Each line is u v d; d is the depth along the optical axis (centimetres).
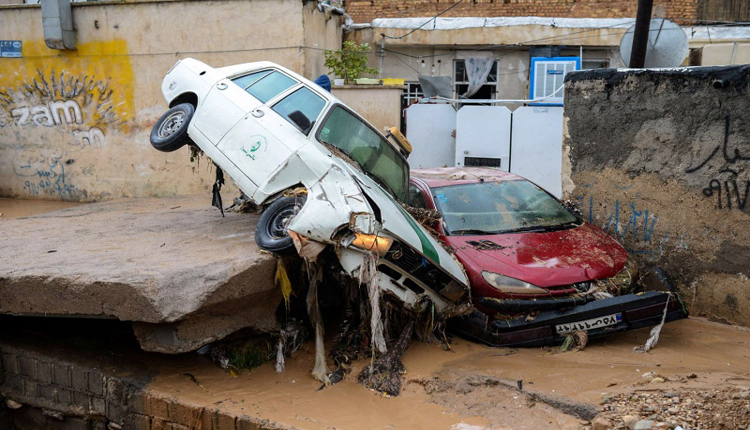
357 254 527
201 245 608
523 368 524
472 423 454
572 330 569
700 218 683
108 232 697
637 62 842
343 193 551
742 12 1566
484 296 582
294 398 507
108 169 1411
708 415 424
